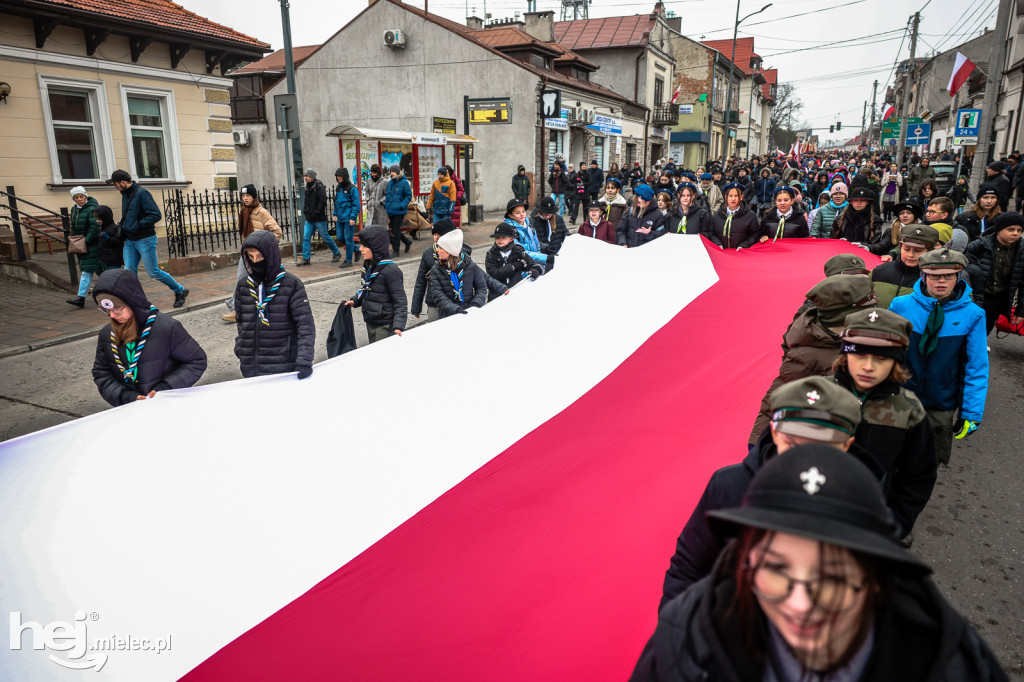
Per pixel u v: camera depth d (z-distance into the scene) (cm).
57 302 915
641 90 3491
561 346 450
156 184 1364
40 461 278
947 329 351
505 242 625
